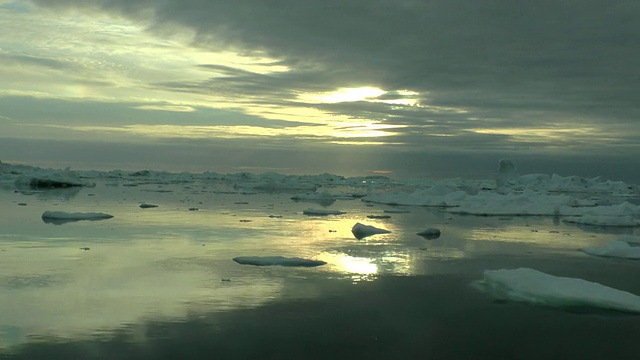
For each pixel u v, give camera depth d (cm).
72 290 898
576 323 773
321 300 872
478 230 1811
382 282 1002
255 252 1277
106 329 713
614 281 1049
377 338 704
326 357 636
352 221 2016
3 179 4103
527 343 695
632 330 747
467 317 797
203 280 981
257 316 782
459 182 6159
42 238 1423
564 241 1568
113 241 1395
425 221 2092
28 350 635
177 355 629
